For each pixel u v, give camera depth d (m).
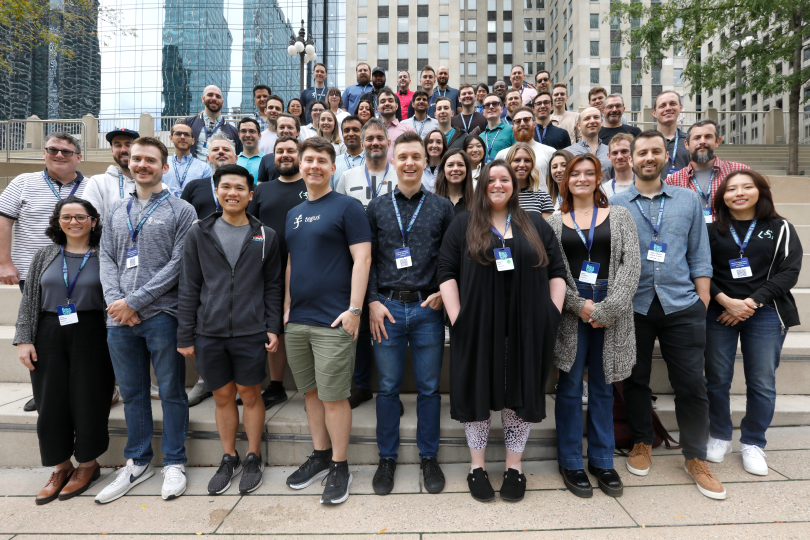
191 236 2.40
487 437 2.57
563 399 2.38
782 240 2.48
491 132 5.17
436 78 7.41
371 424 2.67
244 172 2.43
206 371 2.35
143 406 2.51
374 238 2.54
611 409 2.39
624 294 2.21
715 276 2.60
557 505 2.21
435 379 2.47
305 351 2.40
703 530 2.01
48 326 2.38
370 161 3.28
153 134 11.66
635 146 2.53
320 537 2.01
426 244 2.46
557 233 2.43
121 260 2.42
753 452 2.48
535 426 2.69
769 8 9.49
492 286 2.23
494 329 2.22
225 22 36.69
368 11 33.16
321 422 2.51
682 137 4.04
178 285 2.47
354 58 33.41
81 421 2.40
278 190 2.99
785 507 2.15
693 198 2.47
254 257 2.41
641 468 2.45
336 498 2.23
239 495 2.36
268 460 2.67
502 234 2.30
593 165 2.41
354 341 2.43
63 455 2.38
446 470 2.58
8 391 3.16
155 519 2.16
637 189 2.58
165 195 2.56
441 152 3.74
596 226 2.37
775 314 2.47
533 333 2.18
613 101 4.73
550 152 4.18
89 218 2.50
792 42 9.84
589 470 2.46
